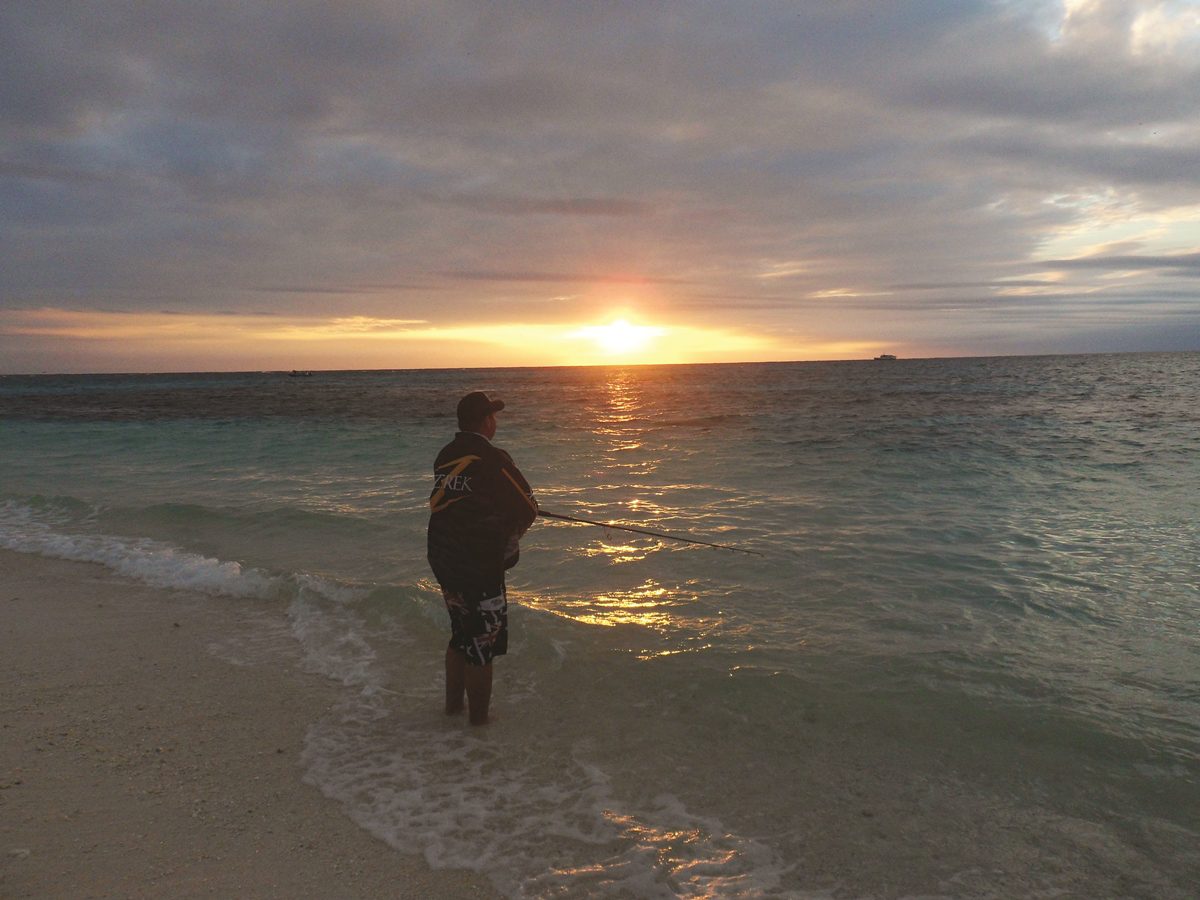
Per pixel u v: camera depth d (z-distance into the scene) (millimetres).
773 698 3609
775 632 4523
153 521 7953
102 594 5582
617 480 10242
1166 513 7586
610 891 2293
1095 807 2732
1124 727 3285
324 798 2818
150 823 2619
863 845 2521
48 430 21484
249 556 6570
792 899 2258
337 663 4180
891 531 7051
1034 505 8141
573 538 7031
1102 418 19672
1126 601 4977
